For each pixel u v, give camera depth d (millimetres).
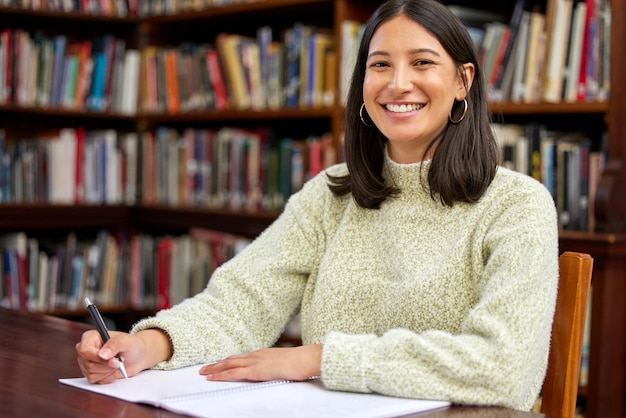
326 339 1295
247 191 3518
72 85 3885
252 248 1682
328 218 1641
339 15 3150
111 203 3980
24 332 1695
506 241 1343
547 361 1396
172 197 3842
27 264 3803
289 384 1289
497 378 1197
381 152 1591
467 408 1188
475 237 1419
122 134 4230
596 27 2621
